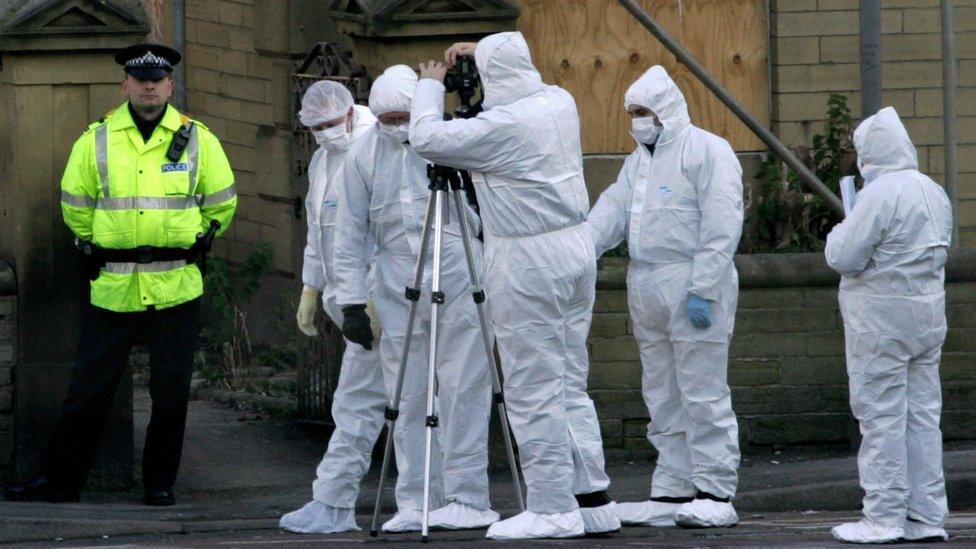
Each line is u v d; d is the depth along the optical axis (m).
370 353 25.84
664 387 27.14
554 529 23.34
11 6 29.02
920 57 38.66
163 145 28.50
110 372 28.69
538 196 22.72
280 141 41.97
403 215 25.00
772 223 35.84
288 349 41.38
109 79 29.75
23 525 26.14
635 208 26.88
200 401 38.44
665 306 26.59
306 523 25.86
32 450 29.89
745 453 33.19
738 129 38.09
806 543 23.72
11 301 29.75
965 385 33.44
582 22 37.28
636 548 21.81
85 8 29.31
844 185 25.53
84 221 28.39
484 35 30.97
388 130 24.95
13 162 29.56
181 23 46.22
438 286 23.06
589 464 24.00
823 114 38.19
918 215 24.52
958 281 33.31
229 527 26.73
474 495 25.44
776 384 33.19
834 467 31.30
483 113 22.66
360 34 31.16
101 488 30.22
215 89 45.44
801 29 37.88
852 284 25.05
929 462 24.98
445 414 25.23
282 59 41.50
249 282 41.84
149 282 28.36
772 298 33.03
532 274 22.83
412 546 22.42
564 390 23.66
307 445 33.59
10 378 29.97
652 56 37.62
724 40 37.88
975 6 38.75
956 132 38.38
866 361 24.81
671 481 27.09
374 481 31.00
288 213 41.78
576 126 23.31
